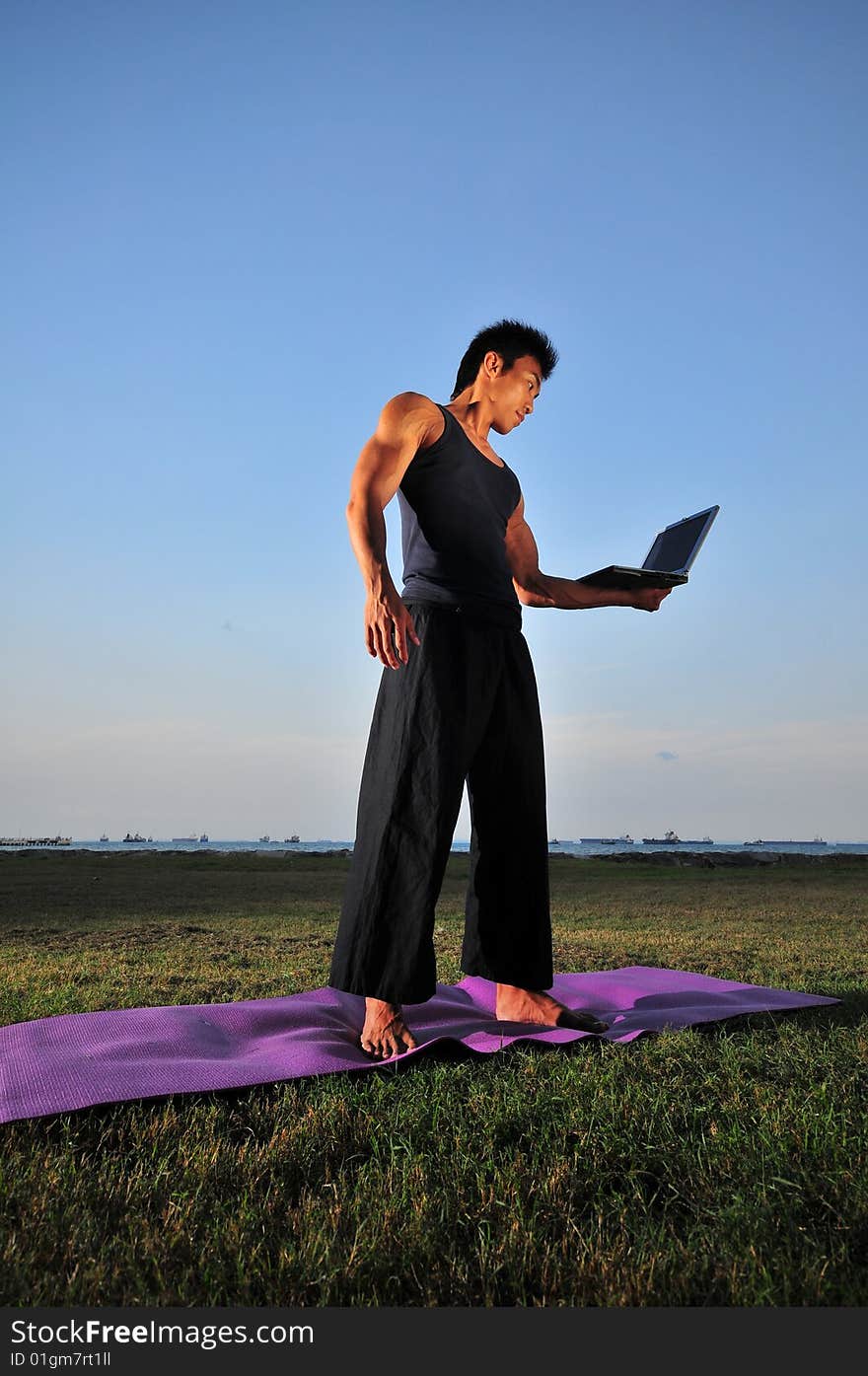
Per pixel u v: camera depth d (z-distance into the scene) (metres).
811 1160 1.88
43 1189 1.70
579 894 12.16
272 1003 3.30
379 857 2.87
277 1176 1.82
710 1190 1.75
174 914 8.53
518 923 3.24
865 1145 1.96
